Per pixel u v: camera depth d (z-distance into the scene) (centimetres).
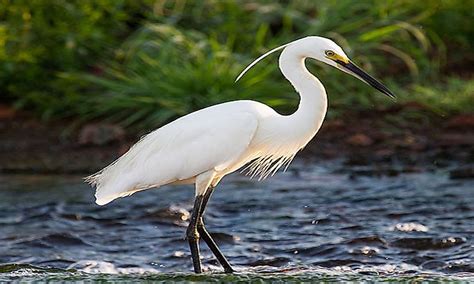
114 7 1805
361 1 1906
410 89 1784
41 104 1734
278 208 1274
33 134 1661
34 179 1459
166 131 1006
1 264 1030
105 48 1820
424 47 1822
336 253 1062
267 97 1689
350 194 1337
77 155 1575
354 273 973
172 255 1081
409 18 1902
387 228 1150
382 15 1872
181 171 995
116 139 1620
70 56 1766
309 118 990
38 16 1741
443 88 1781
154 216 1231
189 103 1666
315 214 1236
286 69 990
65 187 1408
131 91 1695
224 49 1761
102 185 1020
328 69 1761
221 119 990
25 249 1100
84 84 1741
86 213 1262
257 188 1397
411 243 1083
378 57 1823
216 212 1262
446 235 1105
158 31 1809
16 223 1211
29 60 1719
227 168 1007
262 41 1817
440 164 1501
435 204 1259
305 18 1873
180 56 1767
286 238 1133
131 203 1320
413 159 1533
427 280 925
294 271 990
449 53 1916
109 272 1009
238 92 1673
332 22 1845
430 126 1661
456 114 1692
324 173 1473
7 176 1477
